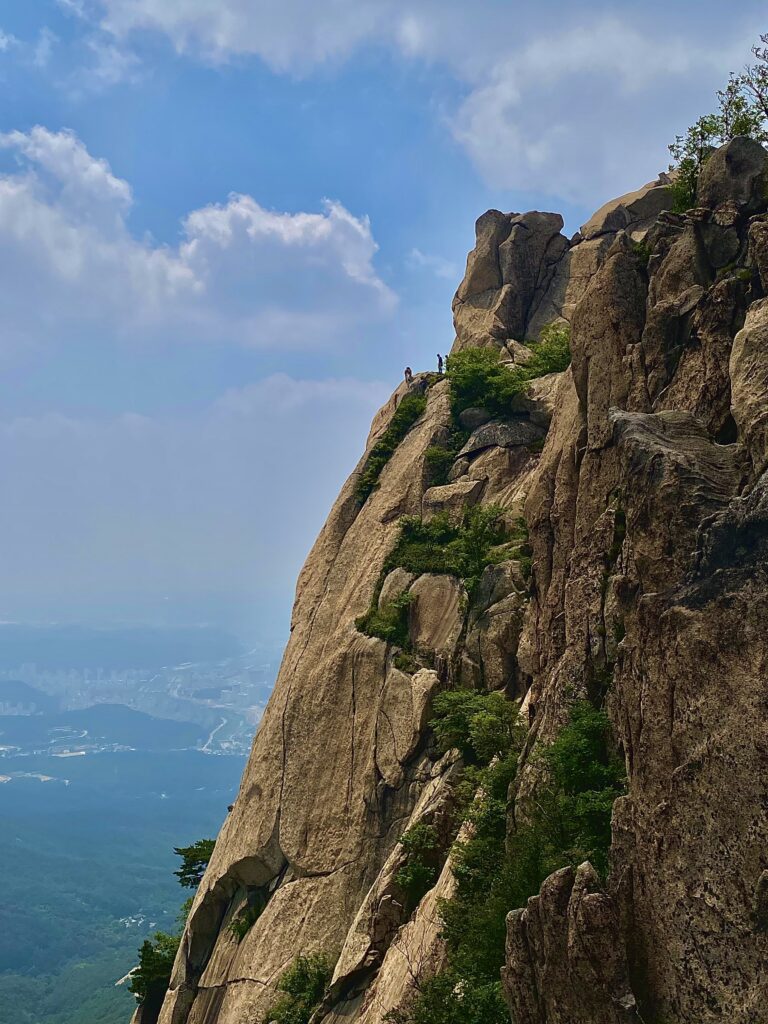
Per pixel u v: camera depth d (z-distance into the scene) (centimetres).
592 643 2909
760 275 2702
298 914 4566
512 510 5200
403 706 4734
